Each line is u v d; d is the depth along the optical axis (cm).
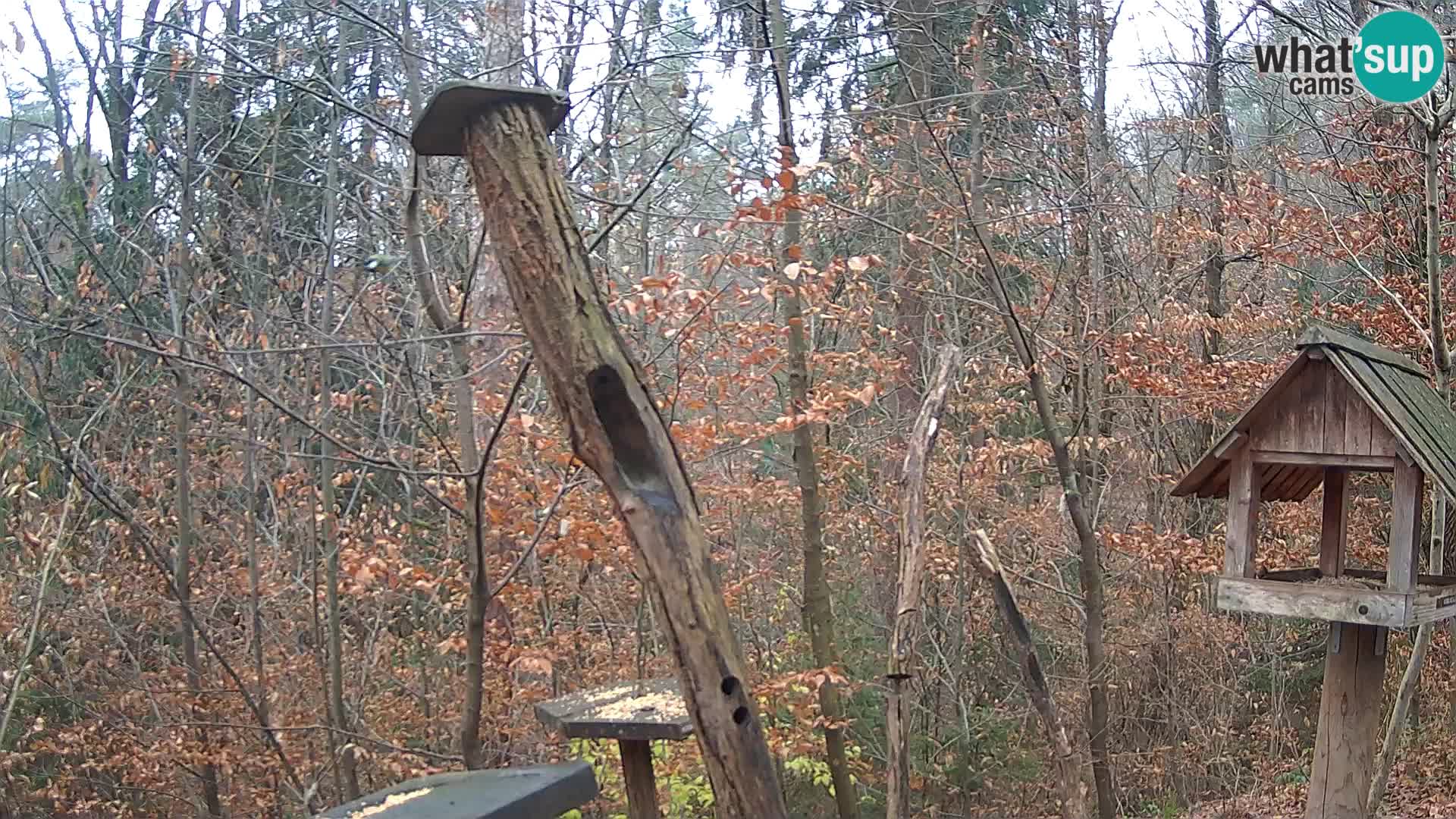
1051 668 1119
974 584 1116
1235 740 1168
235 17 832
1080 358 877
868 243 1025
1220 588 550
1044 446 1006
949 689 1119
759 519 1102
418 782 312
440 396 784
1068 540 1098
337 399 776
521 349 655
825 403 685
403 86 763
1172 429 1240
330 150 781
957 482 1037
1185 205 1134
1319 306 1102
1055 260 1013
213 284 816
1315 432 533
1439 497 744
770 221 642
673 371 762
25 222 720
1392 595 504
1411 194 1015
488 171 305
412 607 954
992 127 1044
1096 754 772
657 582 290
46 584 809
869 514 1080
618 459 296
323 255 888
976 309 1066
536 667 633
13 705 805
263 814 931
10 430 830
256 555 858
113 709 918
